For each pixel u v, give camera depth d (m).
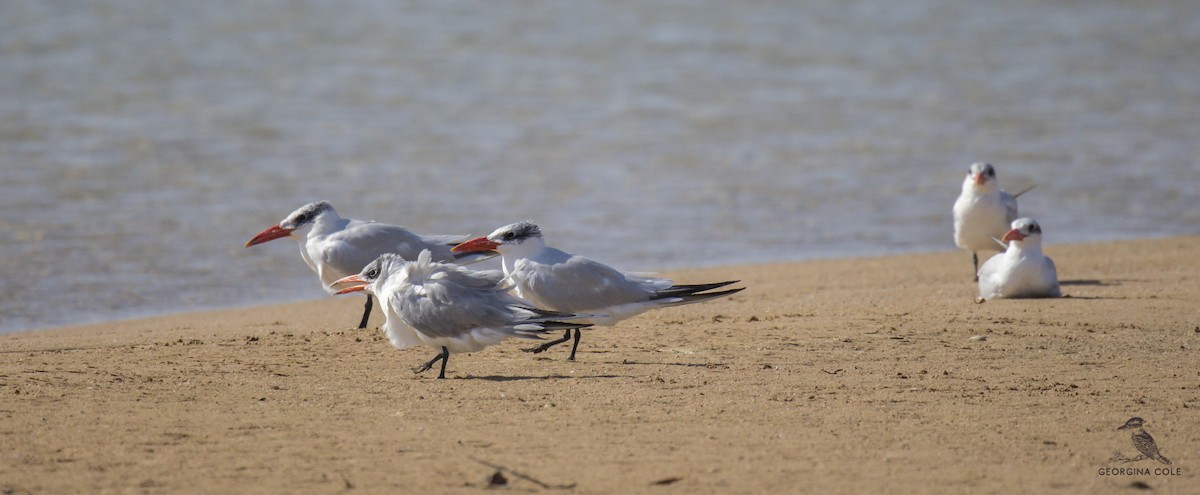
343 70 35.84
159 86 32.78
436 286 10.34
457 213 21.80
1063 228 21.19
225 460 7.93
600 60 38.34
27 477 7.55
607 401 9.52
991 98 33.91
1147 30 45.62
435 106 31.72
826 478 7.55
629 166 25.92
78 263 18.02
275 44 39.31
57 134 27.16
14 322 15.02
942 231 20.98
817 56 39.78
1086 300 14.39
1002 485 7.42
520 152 27.03
